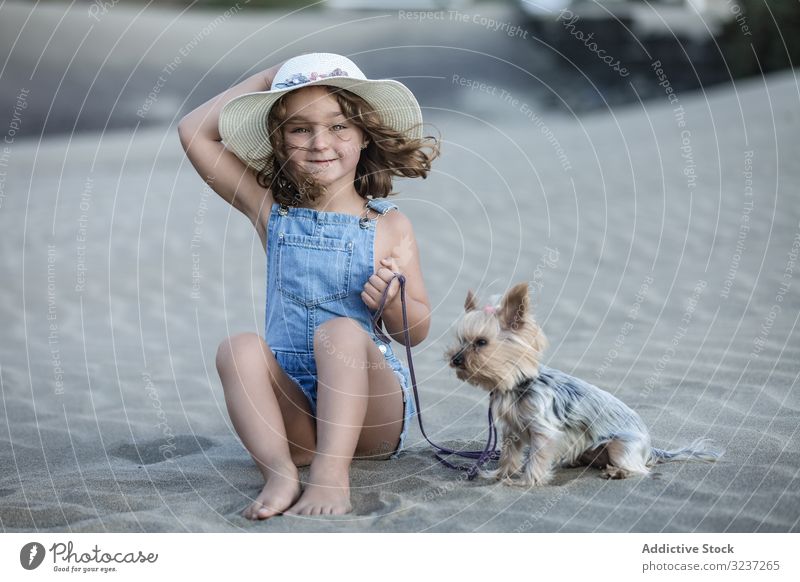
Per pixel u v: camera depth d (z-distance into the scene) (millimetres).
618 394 4062
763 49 17594
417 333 3527
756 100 13102
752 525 2670
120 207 10289
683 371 4332
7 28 22484
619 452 3023
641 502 2834
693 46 18984
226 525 2783
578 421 2992
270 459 2914
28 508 2957
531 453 2994
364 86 3402
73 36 22609
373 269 3422
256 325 6066
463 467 3242
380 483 3102
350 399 2949
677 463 3139
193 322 6168
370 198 3721
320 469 2871
